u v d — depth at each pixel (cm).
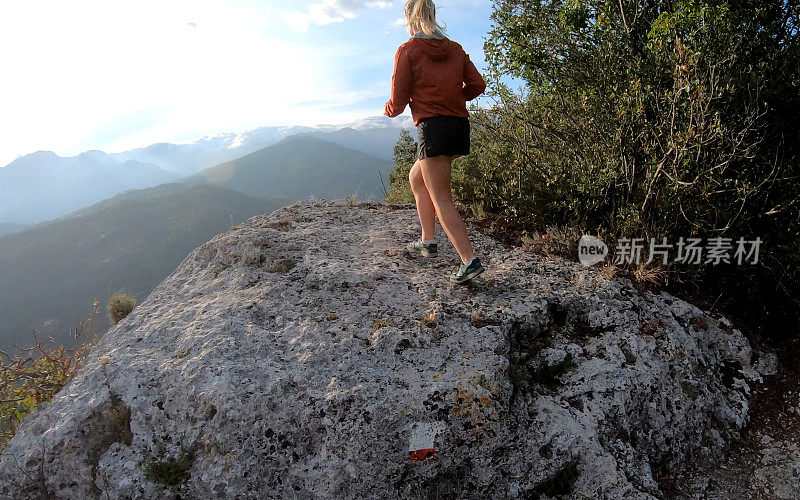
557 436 284
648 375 320
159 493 266
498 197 518
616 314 357
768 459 310
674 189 391
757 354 375
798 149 417
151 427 289
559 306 366
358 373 296
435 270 419
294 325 343
